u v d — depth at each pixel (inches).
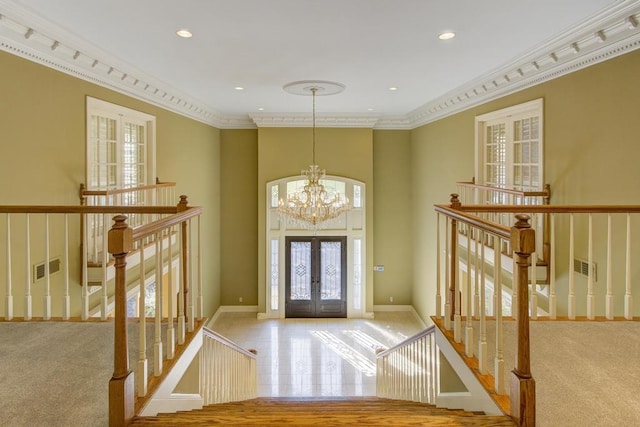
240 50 176.9
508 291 203.9
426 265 339.6
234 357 173.0
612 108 144.4
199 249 125.6
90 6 131.0
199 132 322.7
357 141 363.9
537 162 193.3
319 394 245.0
